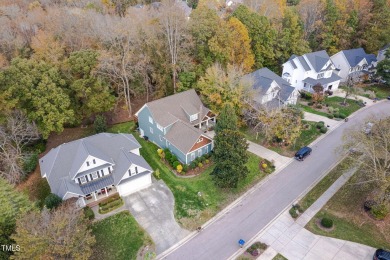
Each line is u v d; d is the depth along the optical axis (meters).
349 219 30.44
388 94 59.09
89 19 50.06
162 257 27.11
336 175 36.78
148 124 42.78
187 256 27.16
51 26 47.69
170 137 39.53
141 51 47.69
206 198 33.62
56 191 31.44
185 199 33.47
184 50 48.75
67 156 33.75
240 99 43.81
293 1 99.25
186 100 44.44
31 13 53.28
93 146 34.50
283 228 29.73
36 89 38.75
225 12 66.50
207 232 29.64
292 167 38.53
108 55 42.62
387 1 71.75
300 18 68.75
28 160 37.88
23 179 36.72
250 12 59.16
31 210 26.88
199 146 38.25
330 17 68.62
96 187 32.53
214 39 49.25
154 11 55.09
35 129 39.22
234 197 33.78
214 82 43.72
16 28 49.66
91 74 42.44
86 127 47.59
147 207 32.41
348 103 55.12
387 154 30.47
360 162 31.22
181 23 48.62
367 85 63.59
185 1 93.44
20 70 38.34
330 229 29.38
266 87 48.34
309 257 26.69
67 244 22.72
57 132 41.97
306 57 59.56
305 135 45.28
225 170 32.69
